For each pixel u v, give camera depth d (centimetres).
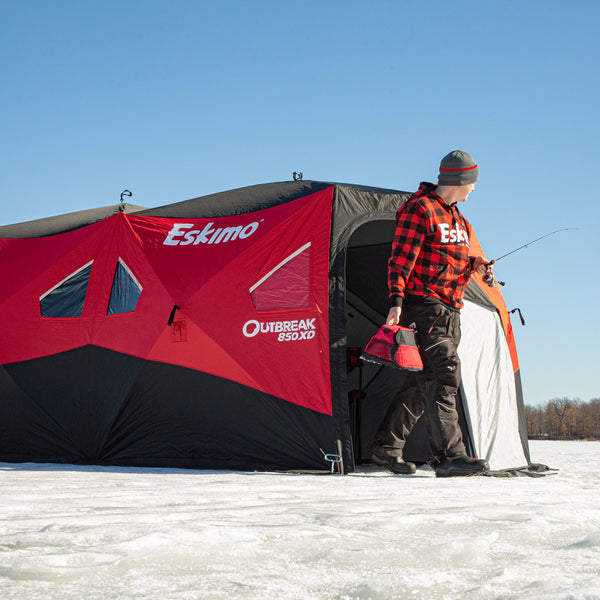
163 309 533
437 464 423
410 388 477
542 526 166
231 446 483
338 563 120
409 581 104
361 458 602
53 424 561
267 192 558
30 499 218
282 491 262
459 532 159
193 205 582
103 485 293
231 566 117
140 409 525
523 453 547
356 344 642
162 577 108
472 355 538
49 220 690
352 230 494
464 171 431
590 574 115
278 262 498
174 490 262
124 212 639
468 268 440
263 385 479
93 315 569
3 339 603
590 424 3809
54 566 111
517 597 97
